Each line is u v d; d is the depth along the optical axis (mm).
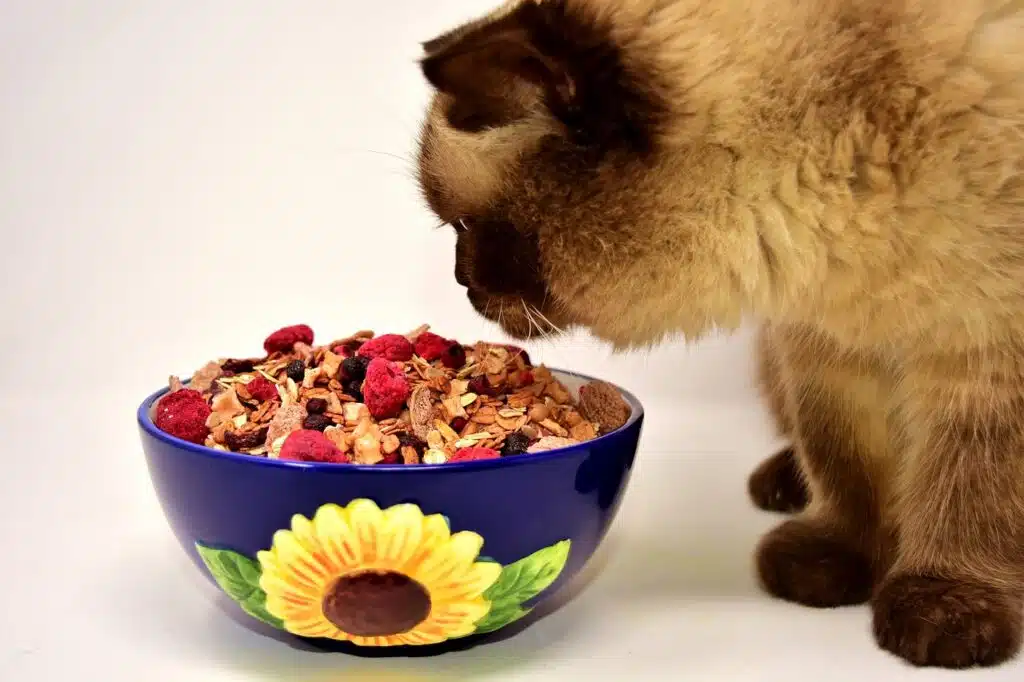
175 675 385
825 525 479
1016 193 387
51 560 467
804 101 394
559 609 434
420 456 385
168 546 483
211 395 413
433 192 444
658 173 405
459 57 387
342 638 377
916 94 387
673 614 432
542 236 424
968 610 405
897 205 393
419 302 665
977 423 420
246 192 658
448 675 387
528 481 365
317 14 634
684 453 621
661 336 455
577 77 394
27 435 615
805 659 401
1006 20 394
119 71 644
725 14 397
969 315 405
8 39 637
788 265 415
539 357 558
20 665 390
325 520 354
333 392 404
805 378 487
